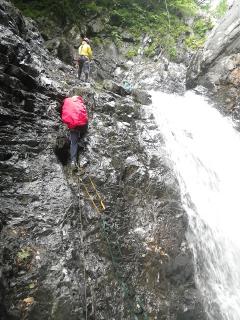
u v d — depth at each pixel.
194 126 10.48
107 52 14.62
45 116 6.74
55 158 6.16
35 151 6.05
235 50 13.00
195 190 7.85
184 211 6.73
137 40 15.21
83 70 10.27
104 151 6.98
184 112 11.34
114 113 8.07
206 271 6.45
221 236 7.33
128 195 6.56
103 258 5.48
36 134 6.29
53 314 4.43
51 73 8.88
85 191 6.16
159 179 6.96
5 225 4.95
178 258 6.05
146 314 5.30
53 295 4.54
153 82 13.62
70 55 12.94
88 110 7.62
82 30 14.70
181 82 13.93
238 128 11.86
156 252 5.95
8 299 4.32
